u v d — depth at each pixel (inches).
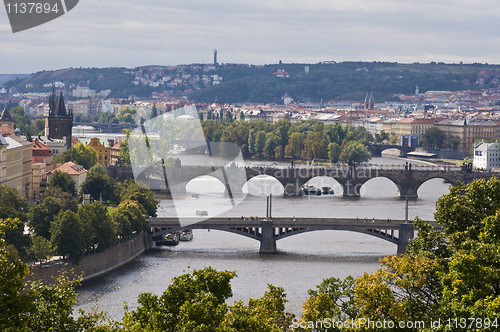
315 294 4429.1
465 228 4340.6
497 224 3870.6
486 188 4416.8
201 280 3469.5
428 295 3939.5
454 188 4532.5
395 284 3914.9
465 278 3585.1
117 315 6953.7
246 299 7652.6
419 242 4512.8
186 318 3161.9
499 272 3577.8
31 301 3061.0
